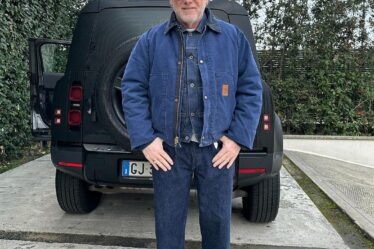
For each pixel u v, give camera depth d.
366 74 7.95
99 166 2.95
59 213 3.68
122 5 3.06
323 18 7.86
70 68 3.03
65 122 3.02
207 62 1.91
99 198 4.02
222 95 1.93
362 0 7.84
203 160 1.99
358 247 3.19
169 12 3.06
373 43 7.93
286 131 8.24
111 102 2.72
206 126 1.91
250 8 7.96
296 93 7.96
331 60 7.93
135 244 3.11
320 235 3.34
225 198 2.05
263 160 2.94
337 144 7.79
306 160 6.94
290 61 8.03
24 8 5.73
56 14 7.19
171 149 1.99
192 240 3.20
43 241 3.12
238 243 3.15
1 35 5.10
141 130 1.95
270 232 3.37
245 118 1.97
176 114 1.92
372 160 7.80
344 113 8.01
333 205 4.23
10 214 3.62
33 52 3.71
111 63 2.67
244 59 2.00
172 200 2.04
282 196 4.39
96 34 3.02
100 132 2.96
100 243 3.11
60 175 3.39
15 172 5.14
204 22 1.93
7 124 5.54
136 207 3.89
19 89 5.85
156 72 1.93
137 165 2.92
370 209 4.31
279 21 7.95
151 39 1.97
